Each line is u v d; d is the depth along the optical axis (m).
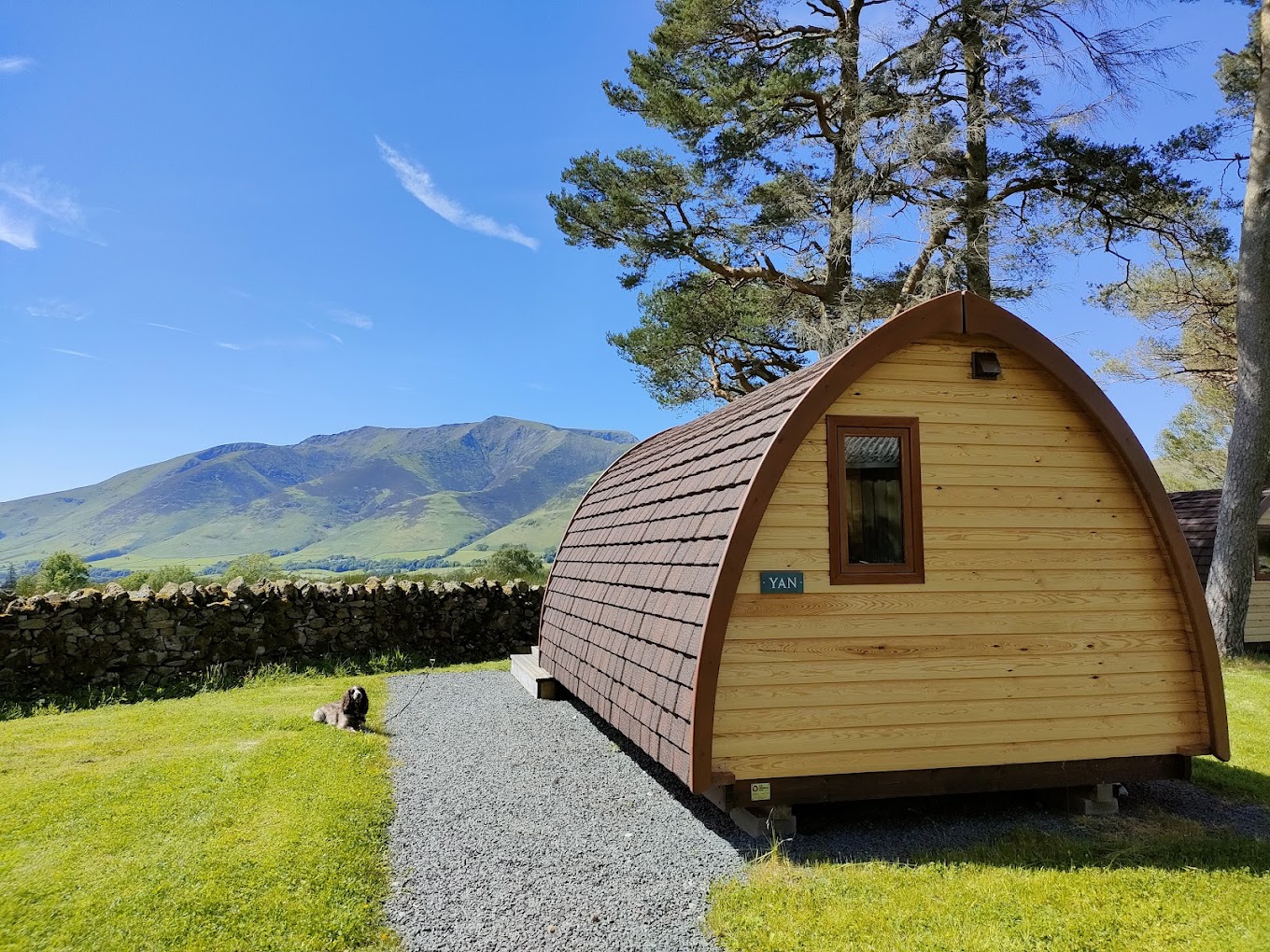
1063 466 5.57
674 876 4.50
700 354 19.23
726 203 17.25
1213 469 24.52
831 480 5.20
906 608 5.19
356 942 3.74
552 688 9.66
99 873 4.36
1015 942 3.68
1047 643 5.37
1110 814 5.50
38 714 9.56
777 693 4.93
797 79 15.76
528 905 4.14
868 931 3.79
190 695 10.66
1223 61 17.00
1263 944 3.65
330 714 8.23
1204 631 5.52
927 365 5.46
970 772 5.16
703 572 5.20
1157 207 15.61
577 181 17.88
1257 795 5.95
